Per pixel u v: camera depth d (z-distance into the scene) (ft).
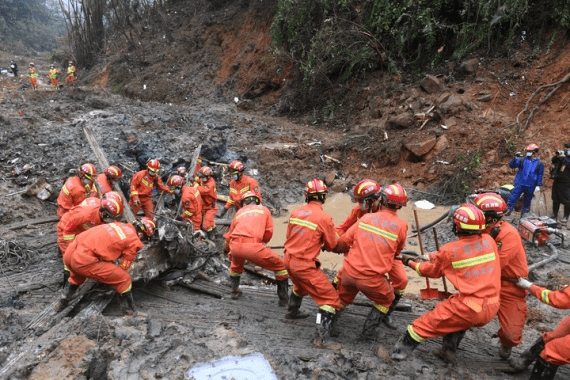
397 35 46.47
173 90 69.21
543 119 34.47
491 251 11.60
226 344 12.88
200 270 19.74
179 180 23.13
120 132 36.24
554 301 11.15
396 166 36.65
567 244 21.99
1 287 17.49
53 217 25.21
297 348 13.60
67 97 49.01
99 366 12.32
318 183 14.08
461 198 31.30
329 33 48.67
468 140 34.83
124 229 14.69
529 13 40.40
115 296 16.72
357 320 15.85
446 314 11.75
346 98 49.62
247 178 23.79
